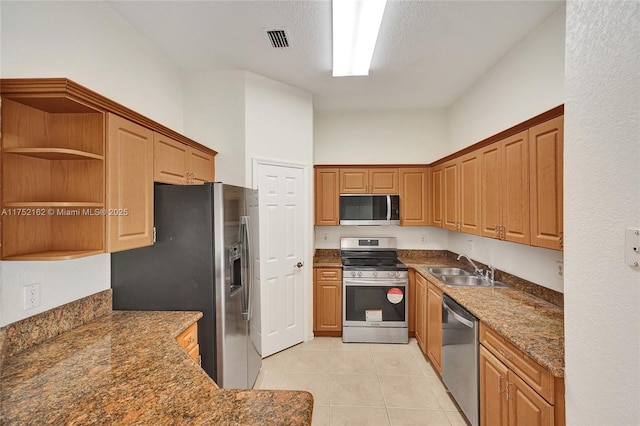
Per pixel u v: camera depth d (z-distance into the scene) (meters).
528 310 1.81
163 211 1.86
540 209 1.64
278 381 2.48
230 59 2.58
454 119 3.61
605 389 0.94
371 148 3.95
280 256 3.03
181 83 2.78
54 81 1.21
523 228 1.79
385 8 1.91
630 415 0.85
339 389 2.37
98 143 1.43
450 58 2.55
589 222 1.00
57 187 1.43
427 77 2.92
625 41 0.86
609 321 0.92
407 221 3.61
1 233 1.23
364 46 2.30
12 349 1.28
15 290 1.30
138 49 2.18
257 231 2.58
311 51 2.44
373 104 3.68
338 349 3.07
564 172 1.12
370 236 3.91
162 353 1.29
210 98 2.79
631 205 0.84
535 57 2.13
